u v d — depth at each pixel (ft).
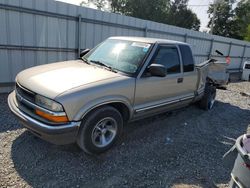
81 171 10.41
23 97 10.91
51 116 9.73
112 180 10.03
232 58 62.18
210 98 21.67
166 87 14.53
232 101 27.53
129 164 11.31
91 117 10.71
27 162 10.65
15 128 13.85
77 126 10.11
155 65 12.45
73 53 25.58
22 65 22.08
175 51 15.47
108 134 11.98
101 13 26.68
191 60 17.06
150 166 11.34
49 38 23.27
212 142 14.92
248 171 6.66
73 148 12.09
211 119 19.57
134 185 9.86
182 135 15.39
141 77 12.65
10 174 9.75
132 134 14.61
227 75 24.95
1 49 20.40
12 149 11.56
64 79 10.88
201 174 11.16
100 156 11.70
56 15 23.07
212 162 12.38
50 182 9.54
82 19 25.11
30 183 9.37
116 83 11.47
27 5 20.88
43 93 10.00
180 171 11.21
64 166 10.62
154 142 13.84
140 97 12.85
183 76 15.98
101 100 10.82
